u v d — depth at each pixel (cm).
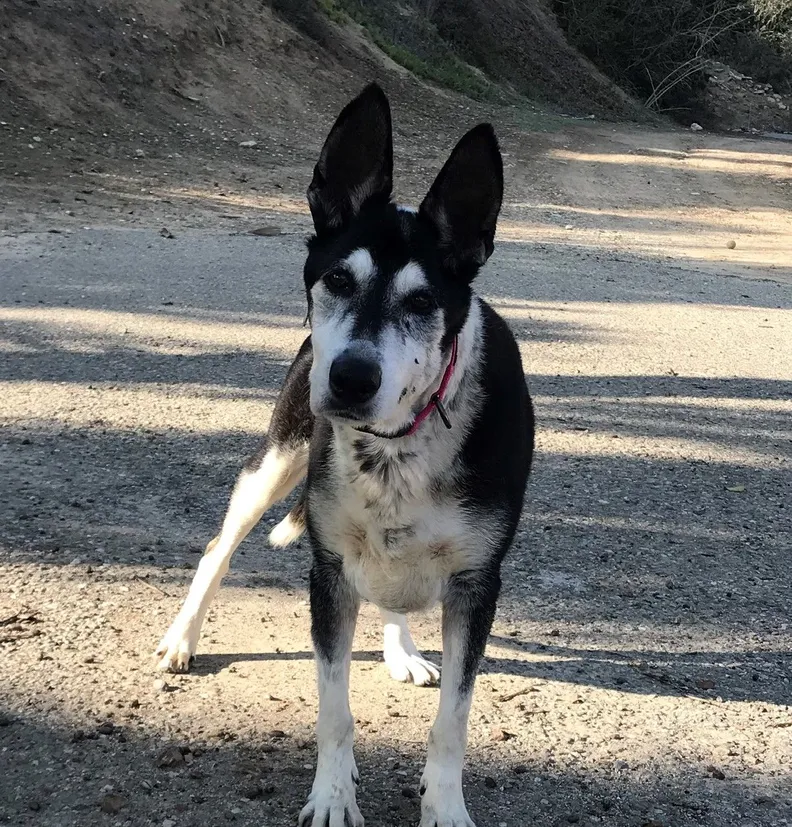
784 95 1744
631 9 1463
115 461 204
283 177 600
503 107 1046
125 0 722
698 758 140
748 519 204
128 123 625
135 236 421
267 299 336
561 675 154
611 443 236
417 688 152
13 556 169
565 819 130
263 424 227
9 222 420
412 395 128
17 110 577
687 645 163
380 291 128
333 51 891
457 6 1266
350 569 135
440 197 133
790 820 131
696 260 520
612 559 185
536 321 345
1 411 221
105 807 126
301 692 147
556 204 653
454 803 127
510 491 134
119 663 149
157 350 274
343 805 127
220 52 762
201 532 182
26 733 135
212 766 133
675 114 1493
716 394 280
